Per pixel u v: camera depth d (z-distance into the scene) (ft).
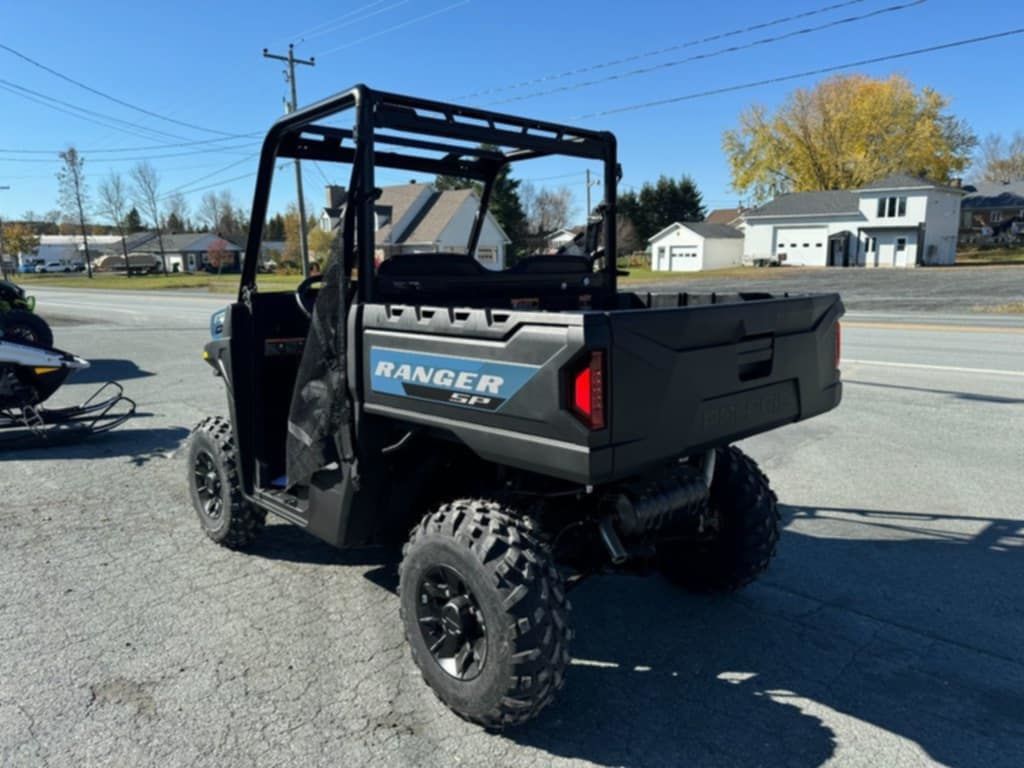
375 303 10.03
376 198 9.89
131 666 10.45
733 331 9.04
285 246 249.75
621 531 9.68
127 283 180.75
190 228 383.24
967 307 67.87
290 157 12.52
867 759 8.43
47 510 17.08
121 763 8.40
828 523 15.64
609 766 8.37
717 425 9.02
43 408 24.73
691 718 9.23
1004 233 225.15
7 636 11.30
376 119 9.78
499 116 11.12
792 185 207.00
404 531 11.37
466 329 8.55
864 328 48.47
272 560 14.23
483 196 15.24
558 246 15.38
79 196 228.02
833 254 181.27
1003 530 15.08
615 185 13.32
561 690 9.82
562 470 7.84
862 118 189.67
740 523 11.69
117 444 23.25
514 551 8.48
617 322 7.75
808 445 21.20
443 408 8.93
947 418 23.70
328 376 10.22
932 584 12.84
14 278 228.43
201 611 12.14
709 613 11.96
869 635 11.20
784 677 10.12
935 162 187.32
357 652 10.86
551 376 7.73
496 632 8.38
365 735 8.92
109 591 12.87
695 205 247.91
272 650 10.91
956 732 8.90
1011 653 10.65
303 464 10.69
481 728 9.04
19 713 9.34
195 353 44.80
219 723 9.14
